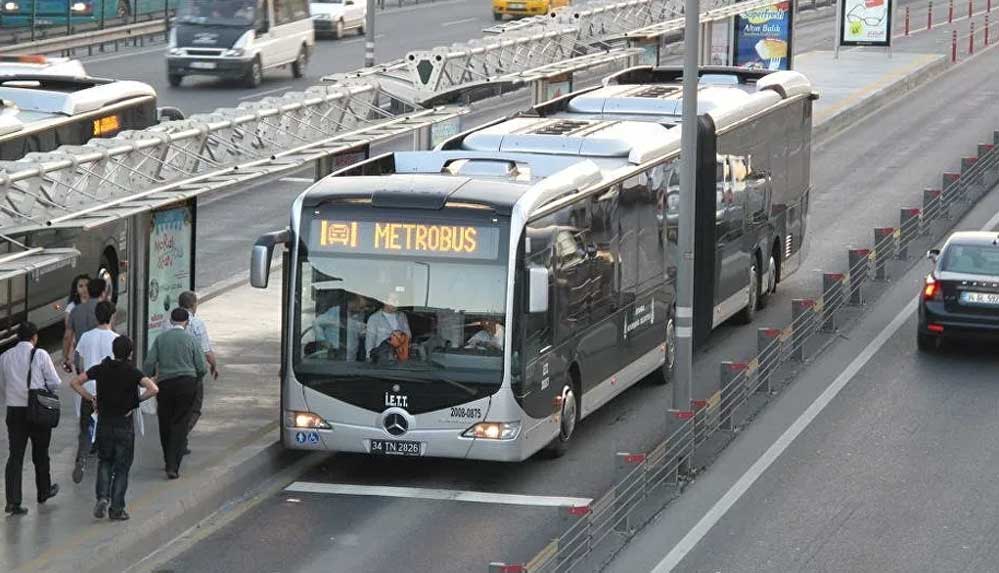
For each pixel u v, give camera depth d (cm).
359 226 4053
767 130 6012
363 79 6075
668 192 5122
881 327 5884
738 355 5478
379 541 3684
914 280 6619
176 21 11438
